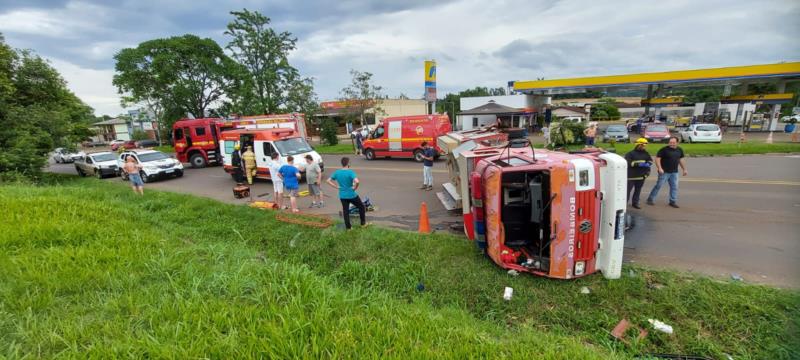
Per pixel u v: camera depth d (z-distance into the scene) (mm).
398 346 2789
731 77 26750
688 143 20625
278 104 30422
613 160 4496
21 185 12516
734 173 11102
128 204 9766
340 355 2645
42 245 5137
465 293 4777
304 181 13781
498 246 5066
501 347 3000
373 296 4133
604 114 48250
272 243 7066
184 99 37750
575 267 4715
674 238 6203
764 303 4012
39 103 18203
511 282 4844
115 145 45750
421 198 10328
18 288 3678
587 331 3916
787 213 7090
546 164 4672
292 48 30688
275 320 3131
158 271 4375
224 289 3832
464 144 8195
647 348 3598
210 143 20281
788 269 4891
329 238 6922
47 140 16672
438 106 64062
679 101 34000
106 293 3746
